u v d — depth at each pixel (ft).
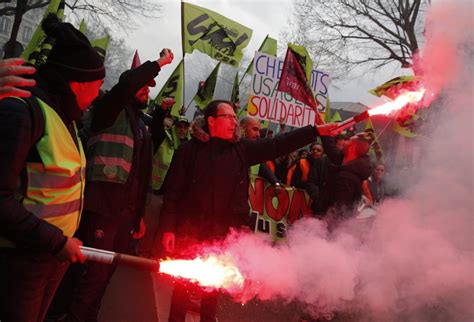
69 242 6.28
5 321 6.38
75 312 10.09
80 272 11.44
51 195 6.39
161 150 17.69
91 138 10.91
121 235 11.39
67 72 6.59
